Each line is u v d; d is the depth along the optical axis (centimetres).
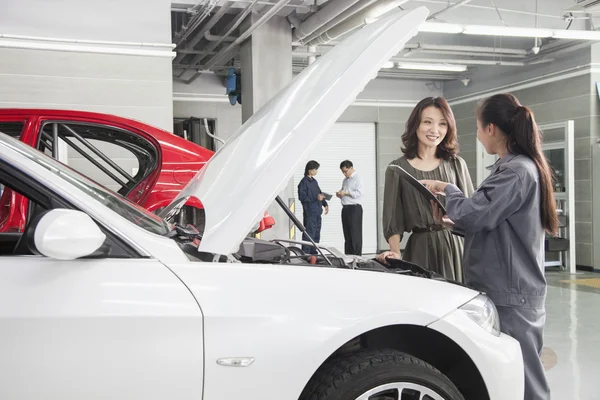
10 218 273
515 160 226
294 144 174
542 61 998
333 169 1283
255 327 158
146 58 623
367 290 175
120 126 347
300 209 1255
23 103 590
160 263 161
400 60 1056
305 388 173
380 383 171
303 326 162
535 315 227
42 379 143
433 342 197
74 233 140
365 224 1304
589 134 929
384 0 668
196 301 156
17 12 584
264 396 158
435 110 270
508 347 190
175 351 152
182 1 730
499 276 226
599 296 692
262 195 170
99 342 147
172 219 233
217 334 155
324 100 179
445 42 1029
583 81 939
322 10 719
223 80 1167
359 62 184
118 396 148
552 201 229
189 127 1123
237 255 215
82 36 604
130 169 546
